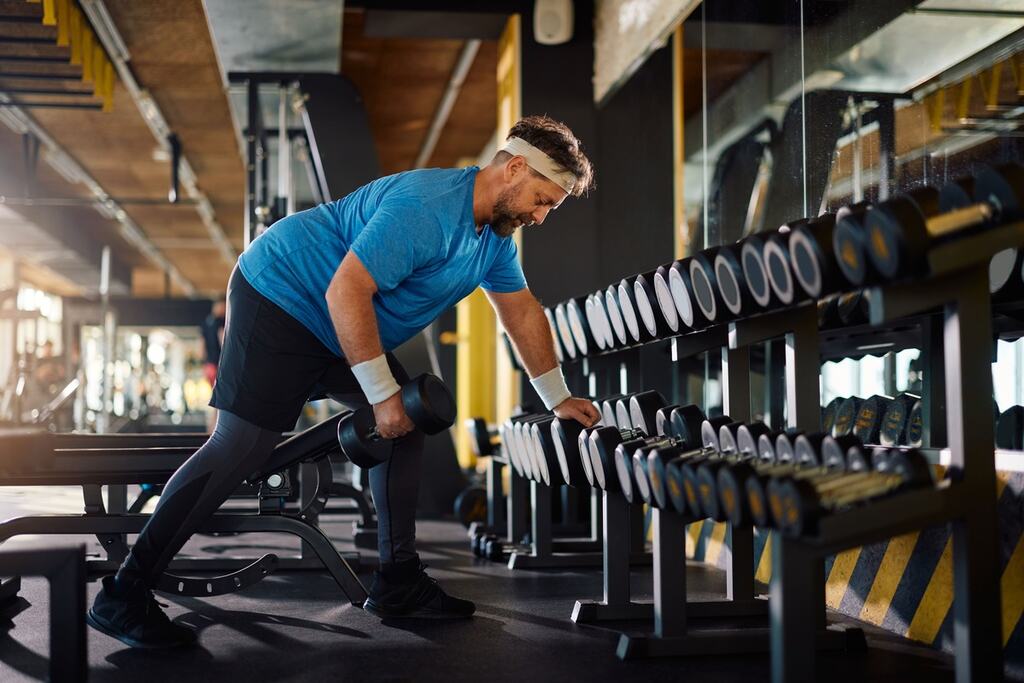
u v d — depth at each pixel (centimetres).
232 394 215
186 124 685
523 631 231
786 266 186
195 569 324
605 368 374
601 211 482
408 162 941
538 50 491
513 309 249
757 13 376
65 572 159
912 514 154
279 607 260
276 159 684
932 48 280
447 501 525
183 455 260
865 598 247
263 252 219
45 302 1546
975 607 159
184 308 1252
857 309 243
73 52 466
